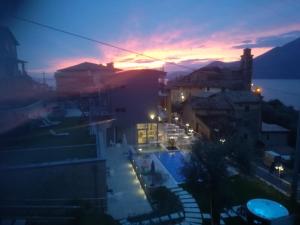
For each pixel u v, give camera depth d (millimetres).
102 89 31391
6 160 12906
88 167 12664
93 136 17812
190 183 15836
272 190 18828
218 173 13555
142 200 15578
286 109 47344
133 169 20609
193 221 13750
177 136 29625
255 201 15203
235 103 34125
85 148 14789
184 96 45438
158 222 13344
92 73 36938
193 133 31703
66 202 12164
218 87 45406
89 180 12711
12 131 17562
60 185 12344
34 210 11273
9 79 22000
